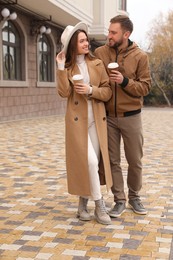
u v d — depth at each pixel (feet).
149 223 11.73
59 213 12.69
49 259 9.31
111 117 12.26
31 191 15.40
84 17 54.03
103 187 15.81
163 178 17.84
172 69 111.04
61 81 11.33
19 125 40.98
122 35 11.64
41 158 22.71
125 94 11.91
